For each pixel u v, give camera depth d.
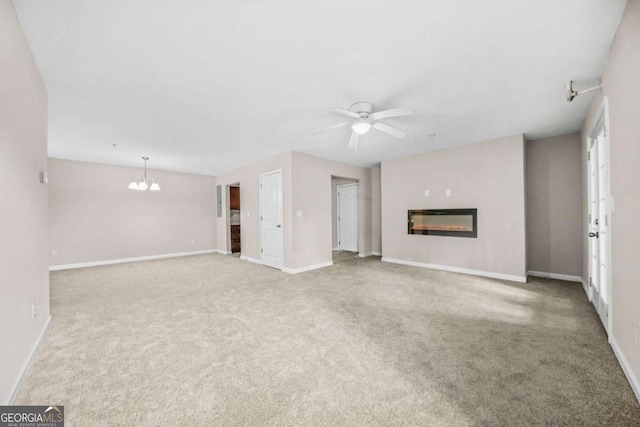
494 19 1.61
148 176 6.33
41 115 2.22
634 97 1.57
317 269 5.01
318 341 2.20
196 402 1.49
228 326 2.50
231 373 1.76
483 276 4.29
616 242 1.93
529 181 4.32
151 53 1.93
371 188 6.64
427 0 1.47
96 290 3.69
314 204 5.18
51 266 5.06
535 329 2.38
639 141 1.53
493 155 4.18
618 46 1.74
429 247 4.98
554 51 1.94
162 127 3.47
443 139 4.16
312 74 2.22
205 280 4.24
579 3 1.50
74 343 2.17
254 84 2.38
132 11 1.52
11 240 1.55
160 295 3.46
